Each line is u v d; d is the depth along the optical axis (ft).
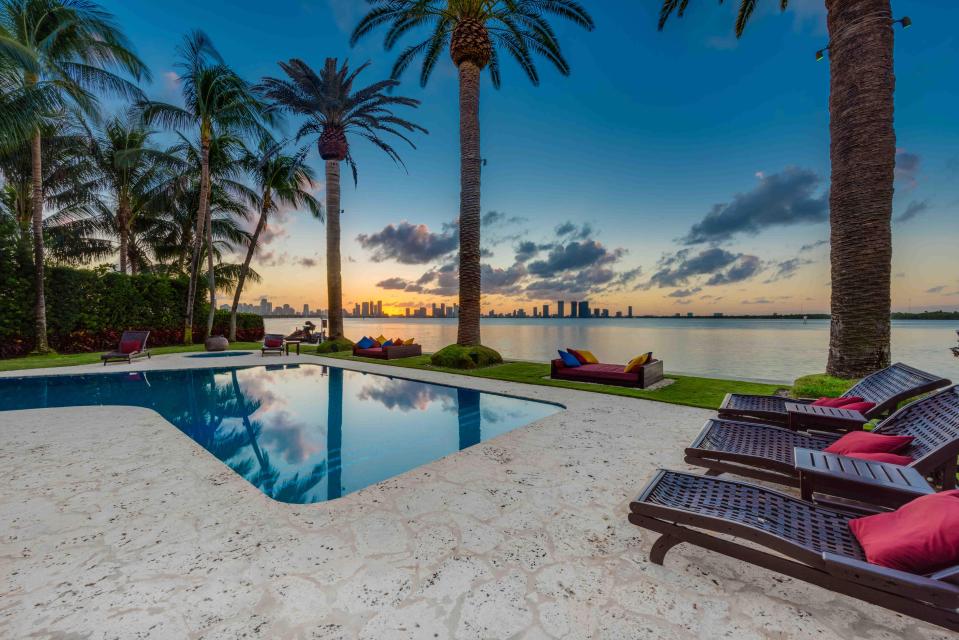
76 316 52.26
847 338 19.86
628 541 8.74
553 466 13.21
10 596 7.00
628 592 7.09
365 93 51.42
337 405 24.79
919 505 6.31
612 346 78.54
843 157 20.01
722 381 29.27
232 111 57.11
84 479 12.32
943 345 69.67
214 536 9.05
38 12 43.27
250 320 77.71
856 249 19.61
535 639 6.03
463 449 16.37
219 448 16.99
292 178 64.39
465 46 37.68
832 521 7.07
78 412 21.22
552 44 42.96
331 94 52.60
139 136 63.98
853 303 19.74
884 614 6.58
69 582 7.40
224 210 72.38
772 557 6.31
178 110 55.06
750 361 52.24
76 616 6.53
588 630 6.21
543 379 30.42
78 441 16.08
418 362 41.01
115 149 63.46
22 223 56.03
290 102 52.24
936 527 5.55
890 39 19.12
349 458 15.78
